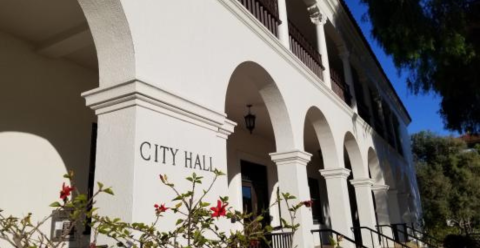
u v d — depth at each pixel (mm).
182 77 3965
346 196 8797
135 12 3473
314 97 8406
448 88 11742
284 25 7660
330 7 11102
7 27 4797
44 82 5270
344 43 12164
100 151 3270
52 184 5098
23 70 5004
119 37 3402
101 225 2482
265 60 6266
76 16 4695
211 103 4418
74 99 5695
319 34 10078
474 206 22562
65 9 4539
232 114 9570
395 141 19312
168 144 3463
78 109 5734
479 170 24953
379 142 15172
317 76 8961
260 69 6156
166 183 2939
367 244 10844
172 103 3561
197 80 4223
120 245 2586
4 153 4602
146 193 3123
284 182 6637
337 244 3699
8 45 4879
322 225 15602
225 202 2881
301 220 6508
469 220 22406
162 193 3281
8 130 4688
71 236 5043
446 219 22625
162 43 3762
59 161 5270
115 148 3197
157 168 3281
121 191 3066
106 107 3340
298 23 12000
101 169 3223
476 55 10508
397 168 18656
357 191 11461
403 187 19156
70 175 2404
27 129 4914
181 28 4148
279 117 6832
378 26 11000
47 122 5207
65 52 5328
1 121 4629
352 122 11422
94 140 5934
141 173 3111
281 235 6574
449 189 23984
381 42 11484
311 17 10266
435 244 18656
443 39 10164
